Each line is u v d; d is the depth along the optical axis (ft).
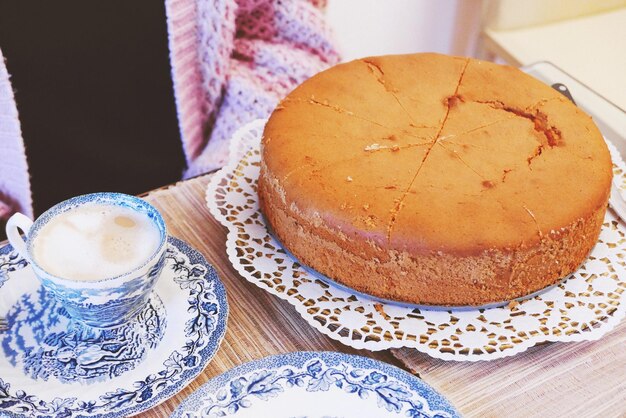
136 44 3.13
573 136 2.46
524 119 2.53
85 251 2.07
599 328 2.18
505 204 2.23
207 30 3.28
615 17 4.14
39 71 3.00
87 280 2.00
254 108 3.65
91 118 3.22
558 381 2.13
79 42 3.01
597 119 2.95
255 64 3.52
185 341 2.10
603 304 2.25
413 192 2.26
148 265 2.02
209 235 2.47
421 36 4.17
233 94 3.54
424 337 2.17
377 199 2.24
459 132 2.46
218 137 3.65
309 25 3.56
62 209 2.15
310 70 3.75
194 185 2.64
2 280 2.22
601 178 2.34
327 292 2.28
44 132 3.16
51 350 2.09
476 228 2.18
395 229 2.19
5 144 3.11
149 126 3.39
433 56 2.76
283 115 2.52
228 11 3.28
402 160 2.36
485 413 2.06
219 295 2.20
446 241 2.17
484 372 2.15
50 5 2.87
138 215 2.16
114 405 1.97
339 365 2.05
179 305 2.18
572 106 2.59
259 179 2.52
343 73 2.68
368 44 3.97
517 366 2.16
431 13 4.07
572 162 2.37
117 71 3.15
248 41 3.43
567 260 2.30
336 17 3.67
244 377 2.02
